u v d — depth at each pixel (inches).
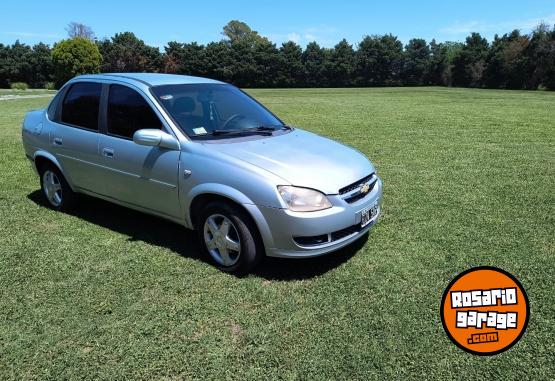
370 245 172.2
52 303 133.4
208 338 117.3
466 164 304.5
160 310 129.4
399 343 114.7
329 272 151.4
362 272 151.1
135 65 2610.7
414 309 129.0
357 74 2906.0
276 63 2805.1
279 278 147.8
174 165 156.3
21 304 133.0
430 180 263.7
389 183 258.2
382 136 427.2
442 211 209.0
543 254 163.0
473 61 2484.0
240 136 167.2
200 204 155.3
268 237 140.1
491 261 157.6
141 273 150.9
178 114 165.3
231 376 104.0
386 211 209.5
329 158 156.9
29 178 271.4
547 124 504.4
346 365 107.1
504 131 452.1
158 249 169.5
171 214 163.6
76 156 190.2
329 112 675.4
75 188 198.8
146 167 164.2
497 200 224.8
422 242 174.2
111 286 142.6
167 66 2699.3
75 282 145.1
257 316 126.6
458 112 661.3
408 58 2859.3
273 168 142.9
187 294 138.0
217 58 2753.4
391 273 150.1
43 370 106.3
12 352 112.3
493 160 315.9
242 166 143.6
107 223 196.5
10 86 2395.4
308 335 118.0
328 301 133.7
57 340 116.8
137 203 173.9
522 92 1614.2
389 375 104.0
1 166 301.4
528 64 2096.5
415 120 555.8
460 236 179.8
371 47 2901.1
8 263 158.1
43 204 222.5
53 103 206.7
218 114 177.3
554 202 221.1
